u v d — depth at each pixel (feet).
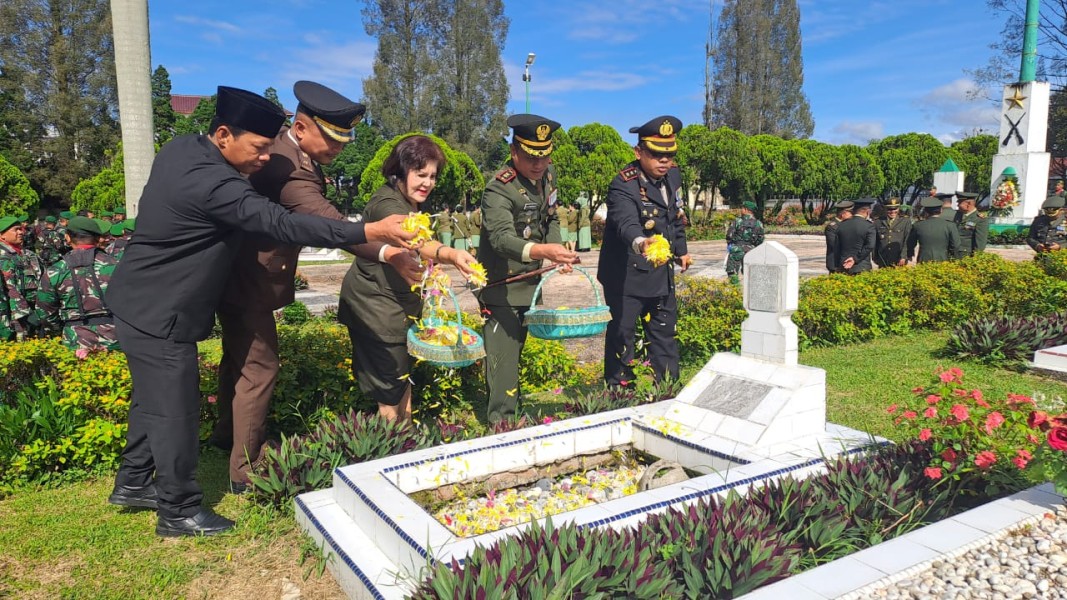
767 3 192.54
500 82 147.02
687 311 28.60
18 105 128.06
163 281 11.23
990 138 147.84
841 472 11.28
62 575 10.94
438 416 19.56
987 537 9.73
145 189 11.33
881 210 44.29
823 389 14.56
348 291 14.85
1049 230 43.91
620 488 14.10
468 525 12.17
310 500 12.46
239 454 13.73
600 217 133.39
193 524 12.08
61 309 20.43
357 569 9.96
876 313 29.84
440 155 14.23
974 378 22.99
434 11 143.95
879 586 8.54
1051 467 10.40
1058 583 8.52
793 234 123.03
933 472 10.94
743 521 9.55
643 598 8.01
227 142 11.25
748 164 128.26
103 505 13.52
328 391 18.15
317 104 12.56
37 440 14.49
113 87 133.39
